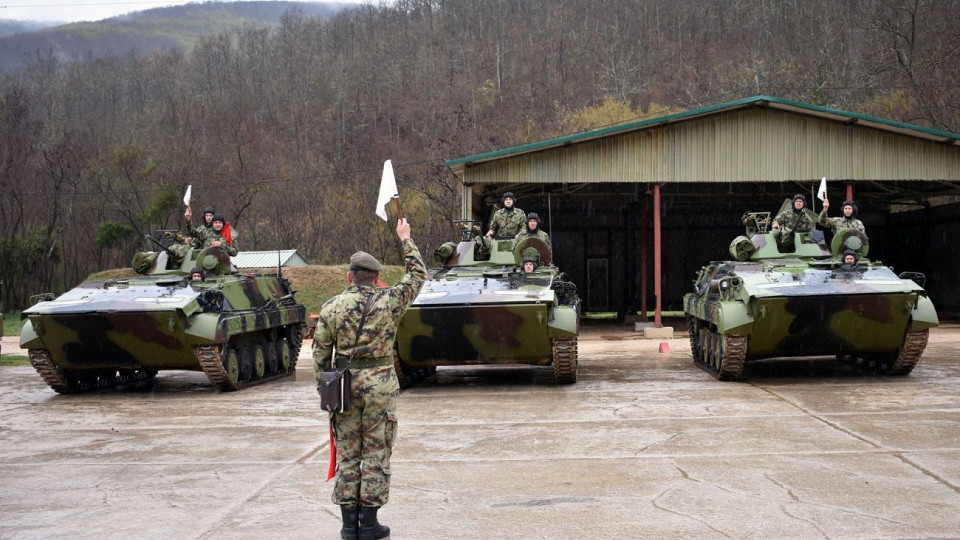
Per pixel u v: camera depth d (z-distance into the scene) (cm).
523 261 1407
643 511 635
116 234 4731
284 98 5862
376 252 4866
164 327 1309
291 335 1745
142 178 5006
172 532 606
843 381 1339
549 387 1362
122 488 737
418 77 5675
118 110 6206
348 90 5728
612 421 1018
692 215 3338
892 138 2330
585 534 583
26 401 1345
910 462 769
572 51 5853
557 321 1298
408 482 736
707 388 1295
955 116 3547
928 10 3675
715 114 2338
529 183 2555
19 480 775
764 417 1020
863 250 1405
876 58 4044
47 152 5159
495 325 1287
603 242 3344
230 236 1633
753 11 5547
